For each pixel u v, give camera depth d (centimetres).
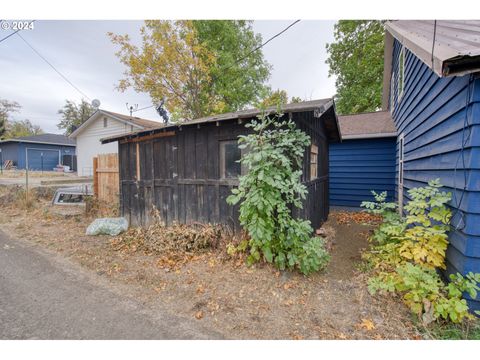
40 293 274
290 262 301
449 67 204
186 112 1362
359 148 797
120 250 408
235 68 1474
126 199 556
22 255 388
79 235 494
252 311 241
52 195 871
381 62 1325
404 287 246
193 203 448
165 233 434
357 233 546
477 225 228
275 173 301
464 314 207
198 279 306
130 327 216
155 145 500
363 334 208
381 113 948
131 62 1142
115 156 647
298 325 220
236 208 398
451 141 273
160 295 270
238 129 396
